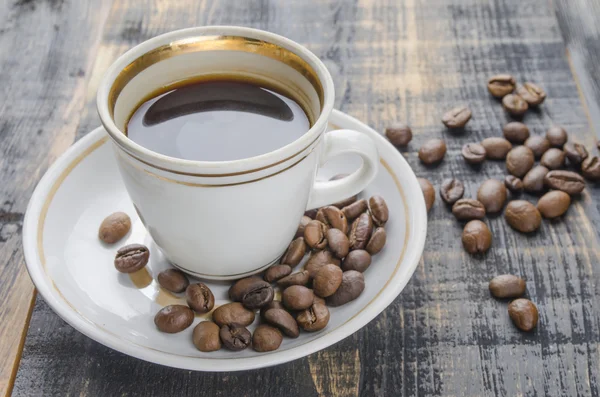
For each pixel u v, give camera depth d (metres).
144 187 0.29
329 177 0.35
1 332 0.31
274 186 0.28
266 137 0.30
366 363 0.31
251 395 0.31
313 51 0.43
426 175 0.38
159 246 0.31
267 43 0.31
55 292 0.29
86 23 0.44
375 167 0.31
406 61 0.43
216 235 0.29
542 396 0.31
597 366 0.32
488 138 0.39
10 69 0.41
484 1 0.46
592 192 0.37
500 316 0.33
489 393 0.31
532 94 0.40
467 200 0.36
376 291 0.31
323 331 0.30
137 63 0.30
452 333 0.32
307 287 0.32
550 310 0.33
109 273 0.31
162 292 0.31
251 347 0.30
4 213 0.35
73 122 0.39
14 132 0.38
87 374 0.31
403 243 0.32
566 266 0.35
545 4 0.46
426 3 0.46
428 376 0.31
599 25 0.44
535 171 0.38
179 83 0.32
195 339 0.29
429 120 0.40
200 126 0.31
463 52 0.43
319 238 0.32
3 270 0.33
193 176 0.27
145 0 0.45
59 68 0.41
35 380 0.30
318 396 0.31
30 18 0.44
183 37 0.31
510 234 0.36
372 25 0.44
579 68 0.42
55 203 0.32
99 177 0.33
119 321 0.30
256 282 0.31
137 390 0.30
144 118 0.31
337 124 0.35
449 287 0.34
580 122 0.40
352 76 0.42
